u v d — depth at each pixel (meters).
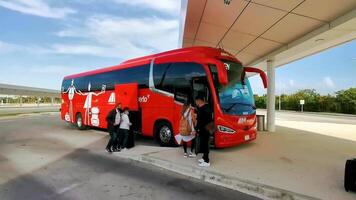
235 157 8.53
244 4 8.99
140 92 11.68
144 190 5.91
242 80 10.06
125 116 9.89
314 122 23.94
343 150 9.83
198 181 6.64
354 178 5.52
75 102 17.48
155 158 8.29
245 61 17.69
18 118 27.53
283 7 8.91
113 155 9.42
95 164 8.15
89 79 16.00
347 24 9.31
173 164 7.71
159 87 10.80
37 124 20.69
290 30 11.07
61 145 11.29
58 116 31.20
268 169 7.20
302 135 13.91
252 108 10.16
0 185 6.12
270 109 15.27
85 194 5.60
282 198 5.58
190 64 9.75
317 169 7.24
